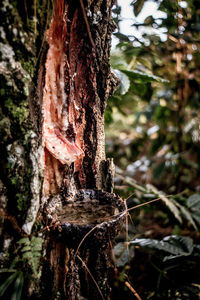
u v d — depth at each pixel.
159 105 2.14
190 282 1.42
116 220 0.84
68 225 0.82
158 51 1.58
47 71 0.89
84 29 0.94
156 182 2.58
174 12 1.34
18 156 0.77
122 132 2.62
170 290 1.40
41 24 0.78
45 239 0.84
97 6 0.95
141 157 2.78
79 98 1.01
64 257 0.91
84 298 1.09
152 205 1.72
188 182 2.48
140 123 2.62
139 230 1.73
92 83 1.00
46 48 0.80
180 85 1.86
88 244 0.83
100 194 0.98
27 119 0.78
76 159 0.96
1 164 0.76
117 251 1.30
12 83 0.74
